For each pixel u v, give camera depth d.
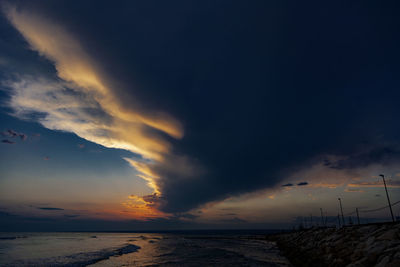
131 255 43.97
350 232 28.56
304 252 35.91
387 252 16.64
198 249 57.47
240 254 46.53
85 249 53.50
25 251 47.12
